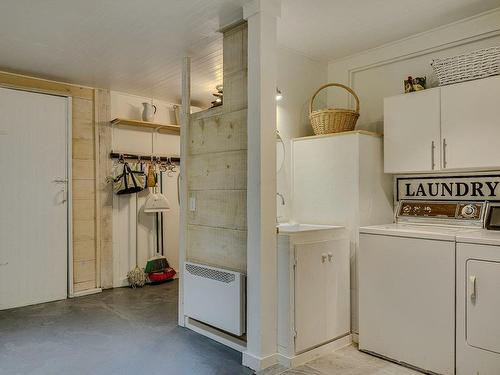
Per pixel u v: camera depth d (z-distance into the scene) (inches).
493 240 79.4
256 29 92.7
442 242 87.4
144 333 117.6
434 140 102.7
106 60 134.7
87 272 165.8
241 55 104.6
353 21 106.3
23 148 148.3
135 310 141.5
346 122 117.4
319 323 100.0
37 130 151.9
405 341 93.6
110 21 104.2
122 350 104.5
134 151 183.5
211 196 114.3
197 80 158.9
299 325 94.6
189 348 105.8
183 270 123.1
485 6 98.6
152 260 184.4
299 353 94.9
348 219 112.0
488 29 101.9
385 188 119.8
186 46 121.8
